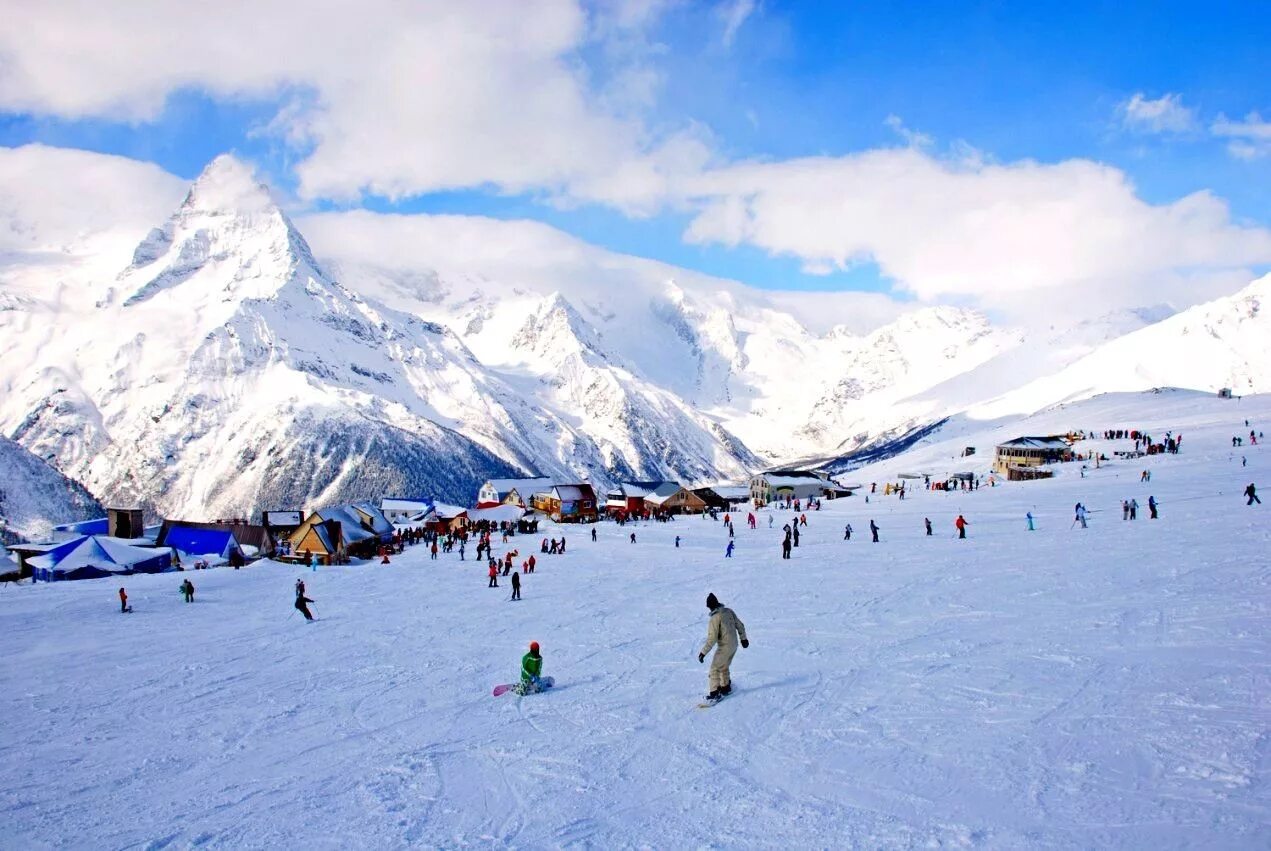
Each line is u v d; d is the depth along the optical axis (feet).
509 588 164.86
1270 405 444.14
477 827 43.42
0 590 187.83
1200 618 73.31
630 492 531.50
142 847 43.21
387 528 336.49
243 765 56.95
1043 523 199.41
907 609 97.35
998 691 58.75
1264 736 44.57
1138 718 49.80
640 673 76.69
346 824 44.80
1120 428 451.12
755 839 39.42
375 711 69.97
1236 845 33.86
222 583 198.49
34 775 56.49
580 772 50.75
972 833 37.78
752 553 204.85
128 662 99.30
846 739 52.39
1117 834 36.17
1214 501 192.13
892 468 547.49
